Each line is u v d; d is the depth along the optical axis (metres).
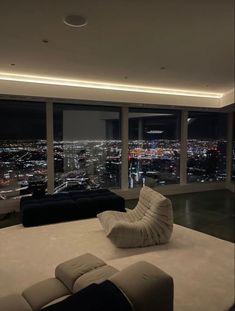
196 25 2.80
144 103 6.21
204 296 2.26
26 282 2.50
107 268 1.94
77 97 5.52
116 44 3.34
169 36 3.09
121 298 1.29
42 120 5.75
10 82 4.94
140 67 4.40
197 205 5.66
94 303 1.23
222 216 4.81
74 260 2.04
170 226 3.45
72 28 2.85
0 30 2.88
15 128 5.53
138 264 1.63
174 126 7.25
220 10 2.49
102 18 2.63
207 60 4.02
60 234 3.83
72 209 4.46
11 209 5.39
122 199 4.77
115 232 3.22
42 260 2.98
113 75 4.92
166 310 1.53
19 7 2.39
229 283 2.47
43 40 3.18
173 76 5.03
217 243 3.49
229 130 7.66
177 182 7.34
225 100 6.80
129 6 2.40
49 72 4.68
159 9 2.46
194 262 2.91
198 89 6.28
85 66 4.32
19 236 3.76
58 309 1.20
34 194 5.22
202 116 7.55
